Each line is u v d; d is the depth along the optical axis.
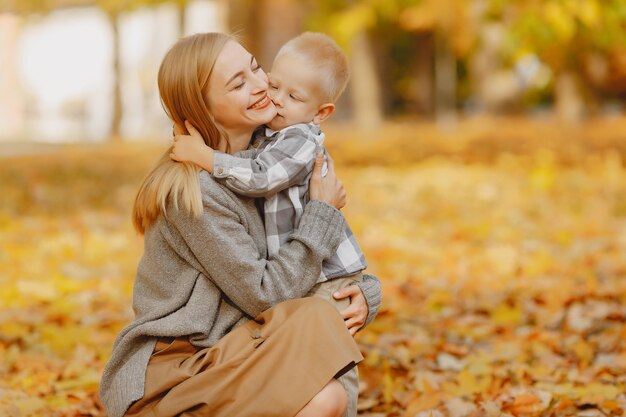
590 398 4.62
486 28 23.75
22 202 12.50
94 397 4.89
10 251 8.95
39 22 31.39
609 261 8.44
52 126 34.19
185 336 3.36
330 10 21.50
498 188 14.45
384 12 21.16
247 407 3.14
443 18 22.14
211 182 3.35
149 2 24.50
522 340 5.97
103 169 17.33
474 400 4.81
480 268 8.48
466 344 6.07
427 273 8.34
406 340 5.96
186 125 3.47
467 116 36.56
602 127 25.80
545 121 29.95
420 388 4.95
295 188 3.47
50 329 6.04
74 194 13.52
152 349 3.36
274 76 3.62
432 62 39.28
